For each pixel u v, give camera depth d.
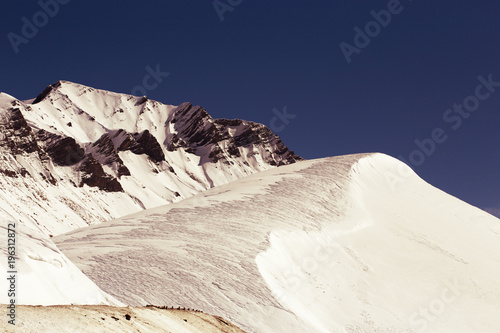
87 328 17.20
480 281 63.50
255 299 44.78
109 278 43.81
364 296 54.41
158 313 25.02
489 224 90.12
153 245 53.66
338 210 76.50
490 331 52.56
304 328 42.66
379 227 75.62
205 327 28.03
